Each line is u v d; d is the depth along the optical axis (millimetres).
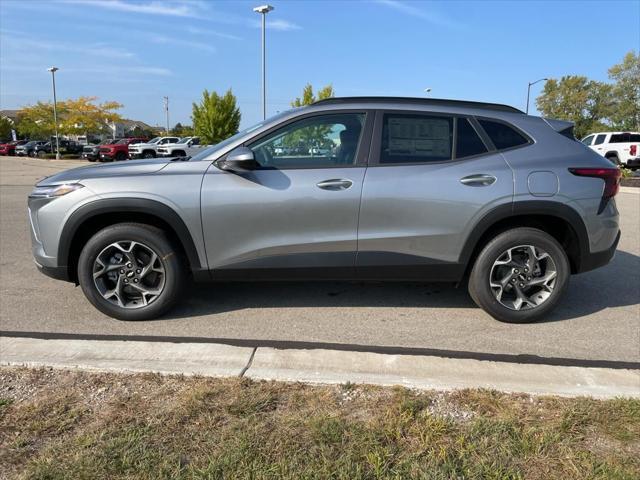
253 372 3127
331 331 3996
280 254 3955
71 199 3854
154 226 4016
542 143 4105
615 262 6289
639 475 2236
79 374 3068
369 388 2939
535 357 3566
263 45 27609
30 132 55844
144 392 2863
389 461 2303
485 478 2203
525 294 4223
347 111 4012
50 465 2232
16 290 4910
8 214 9508
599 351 3699
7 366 3166
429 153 4008
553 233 4305
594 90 59531
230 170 3857
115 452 2318
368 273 4035
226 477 2178
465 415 2680
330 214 3893
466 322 4242
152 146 32938
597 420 2645
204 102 39000
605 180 4078
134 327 4008
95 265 3998
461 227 3953
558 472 2252
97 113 51406
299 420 2596
